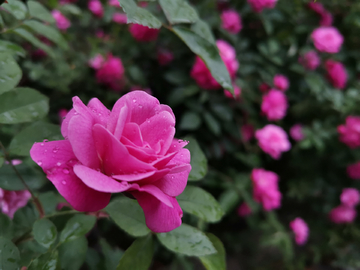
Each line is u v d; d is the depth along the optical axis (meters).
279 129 0.58
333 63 0.67
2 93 0.19
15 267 0.17
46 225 0.19
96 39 0.62
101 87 0.63
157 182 0.17
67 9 0.44
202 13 0.59
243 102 0.59
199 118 0.54
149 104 0.18
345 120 0.67
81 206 0.15
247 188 0.57
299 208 0.84
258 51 0.67
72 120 0.15
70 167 0.15
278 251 0.75
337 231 0.75
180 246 0.19
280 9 0.65
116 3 0.62
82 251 0.22
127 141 0.15
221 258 0.21
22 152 0.20
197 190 0.22
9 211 0.25
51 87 0.54
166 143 0.16
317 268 0.76
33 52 0.55
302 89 0.69
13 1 0.23
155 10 0.57
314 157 0.73
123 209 0.21
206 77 0.50
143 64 0.65
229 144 0.64
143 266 0.20
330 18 0.69
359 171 0.67
